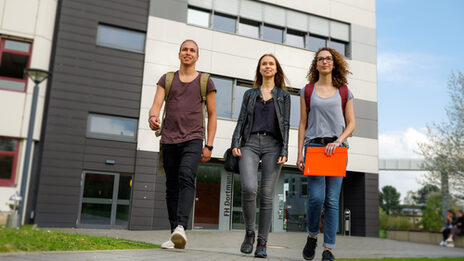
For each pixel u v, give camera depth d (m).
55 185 10.88
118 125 11.85
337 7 15.78
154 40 12.43
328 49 3.62
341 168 3.20
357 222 14.82
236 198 13.35
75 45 11.68
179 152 3.64
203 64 12.97
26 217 10.79
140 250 3.16
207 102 3.75
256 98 3.74
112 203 11.46
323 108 3.47
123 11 12.30
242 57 13.55
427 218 21.42
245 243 3.53
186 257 2.82
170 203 3.72
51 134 11.07
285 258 3.61
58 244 2.84
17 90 11.33
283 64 14.23
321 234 12.68
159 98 3.72
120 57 12.12
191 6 13.35
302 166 3.61
